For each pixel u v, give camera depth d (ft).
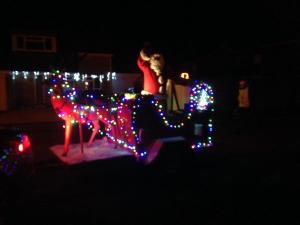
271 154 33.01
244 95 62.44
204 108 28.99
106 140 32.53
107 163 25.41
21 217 18.42
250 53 85.51
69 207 19.85
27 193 21.03
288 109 75.46
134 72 90.99
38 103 87.56
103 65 89.76
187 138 28.12
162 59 27.68
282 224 17.34
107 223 17.67
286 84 76.95
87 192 22.39
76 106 27.04
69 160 25.55
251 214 18.60
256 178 25.25
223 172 26.86
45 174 26.11
